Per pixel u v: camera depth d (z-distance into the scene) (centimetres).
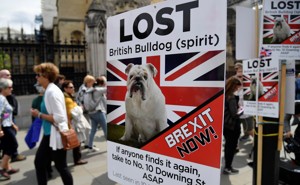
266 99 180
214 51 139
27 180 421
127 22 184
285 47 171
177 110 158
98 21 891
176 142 159
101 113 552
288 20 169
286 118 504
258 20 177
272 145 195
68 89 467
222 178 415
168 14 159
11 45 745
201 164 148
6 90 445
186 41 151
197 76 147
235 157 512
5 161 433
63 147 299
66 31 2170
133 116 182
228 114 413
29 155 545
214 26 139
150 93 171
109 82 200
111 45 198
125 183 191
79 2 2188
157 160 170
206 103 144
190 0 148
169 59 160
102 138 663
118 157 197
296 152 317
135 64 180
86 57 888
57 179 420
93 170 458
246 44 177
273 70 174
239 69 512
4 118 430
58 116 296
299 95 636
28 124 776
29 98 770
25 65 773
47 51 811
